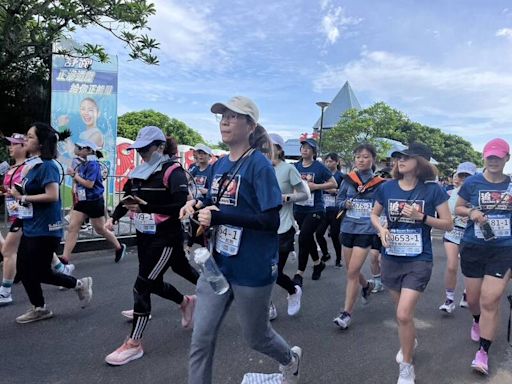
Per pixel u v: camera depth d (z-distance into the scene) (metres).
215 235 2.62
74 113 10.28
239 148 2.62
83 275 6.18
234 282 2.54
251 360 3.62
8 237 4.71
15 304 4.79
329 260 7.80
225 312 2.62
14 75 12.12
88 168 6.18
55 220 4.17
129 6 7.75
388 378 3.44
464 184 3.86
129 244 8.30
